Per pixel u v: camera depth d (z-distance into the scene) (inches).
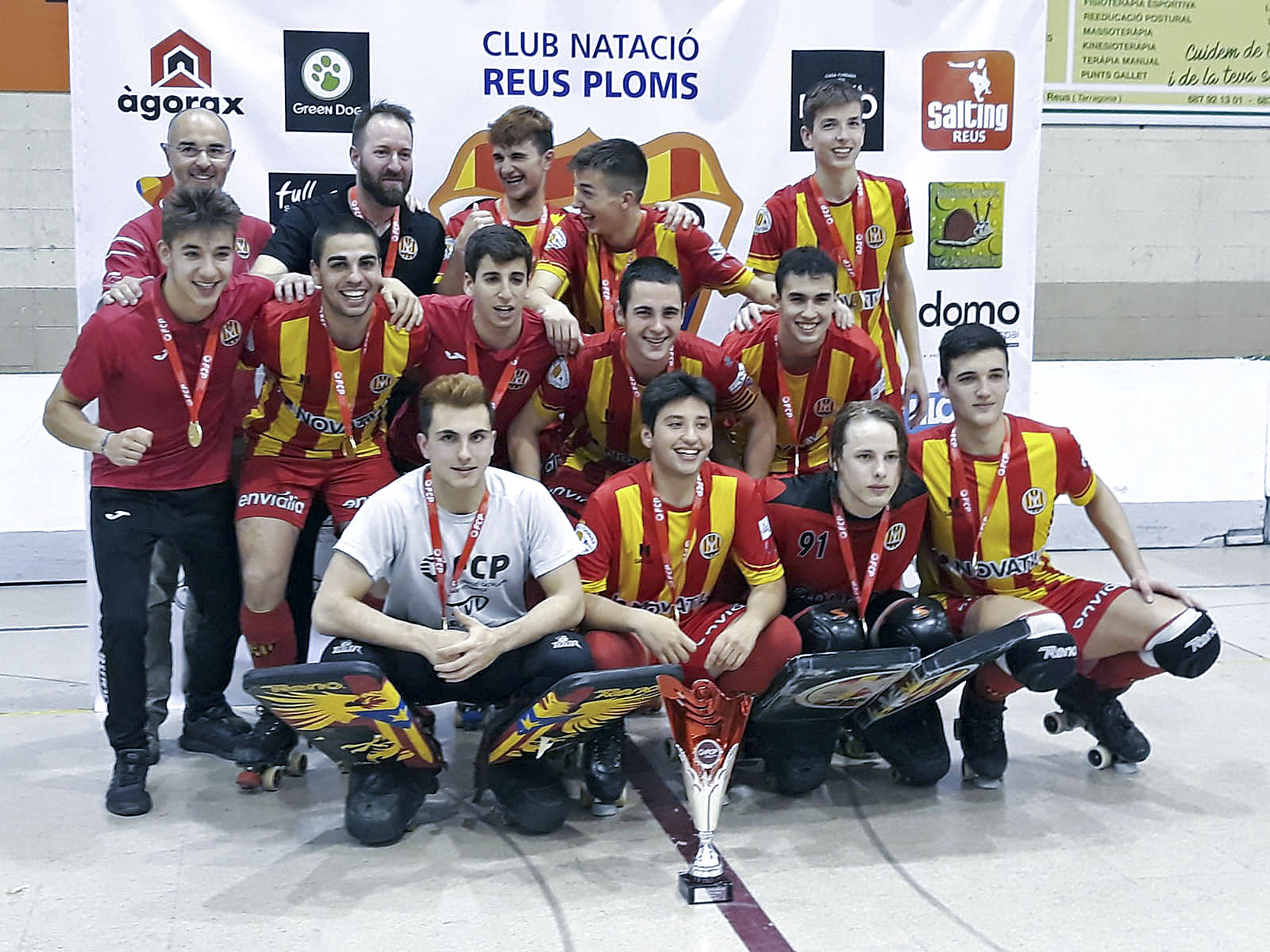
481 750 128.5
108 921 103.7
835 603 135.8
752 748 137.6
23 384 237.6
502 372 144.0
